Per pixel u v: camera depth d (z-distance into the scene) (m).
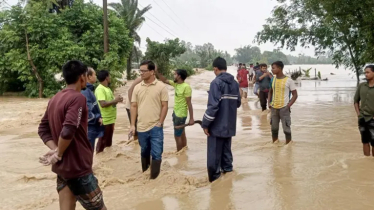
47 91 20.59
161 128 5.66
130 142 8.57
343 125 10.07
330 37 26.91
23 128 11.46
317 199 4.24
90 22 21.00
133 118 5.84
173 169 6.11
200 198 4.59
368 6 16.83
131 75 36.06
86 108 3.44
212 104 5.30
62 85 20.83
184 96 7.41
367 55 18.09
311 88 25.91
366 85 6.12
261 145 7.73
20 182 5.78
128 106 8.20
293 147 7.21
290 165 5.78
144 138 5.68
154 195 4.83
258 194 4.54
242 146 7.71
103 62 19.33
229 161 5.69
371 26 17.22
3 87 22.47
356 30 24.05
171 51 36.97
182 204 4.43
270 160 6.21
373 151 6.14
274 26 28.16
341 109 13.58
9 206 4.71
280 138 8.49
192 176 5.65
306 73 44.03
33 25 19.59
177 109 7.51
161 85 5.66
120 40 21.80
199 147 7.99
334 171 5.32
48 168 6.61
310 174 5.22
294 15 27.17
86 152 3.45
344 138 8.20
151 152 5.61
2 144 8.91
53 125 3.39
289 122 7.55
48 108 3.47
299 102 16.36
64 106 3.29
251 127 10.27
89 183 3.46
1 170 6.49
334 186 4.66
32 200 4.93
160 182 5.37
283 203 4.19
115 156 7.05
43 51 19.70
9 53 19.83
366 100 6.10
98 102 7.33
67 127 3.17
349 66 29.56
